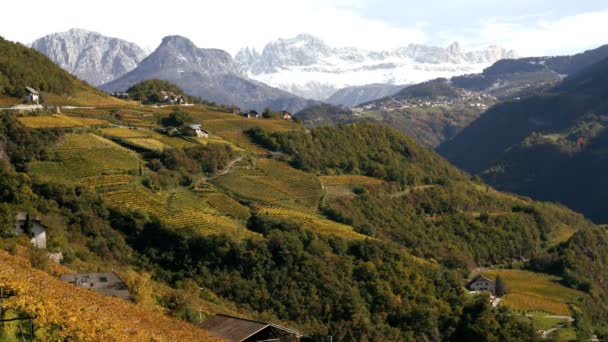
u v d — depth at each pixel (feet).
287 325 313.73
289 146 593.42
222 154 513.86
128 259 346.13
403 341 344.49
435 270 430.61
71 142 449.89
